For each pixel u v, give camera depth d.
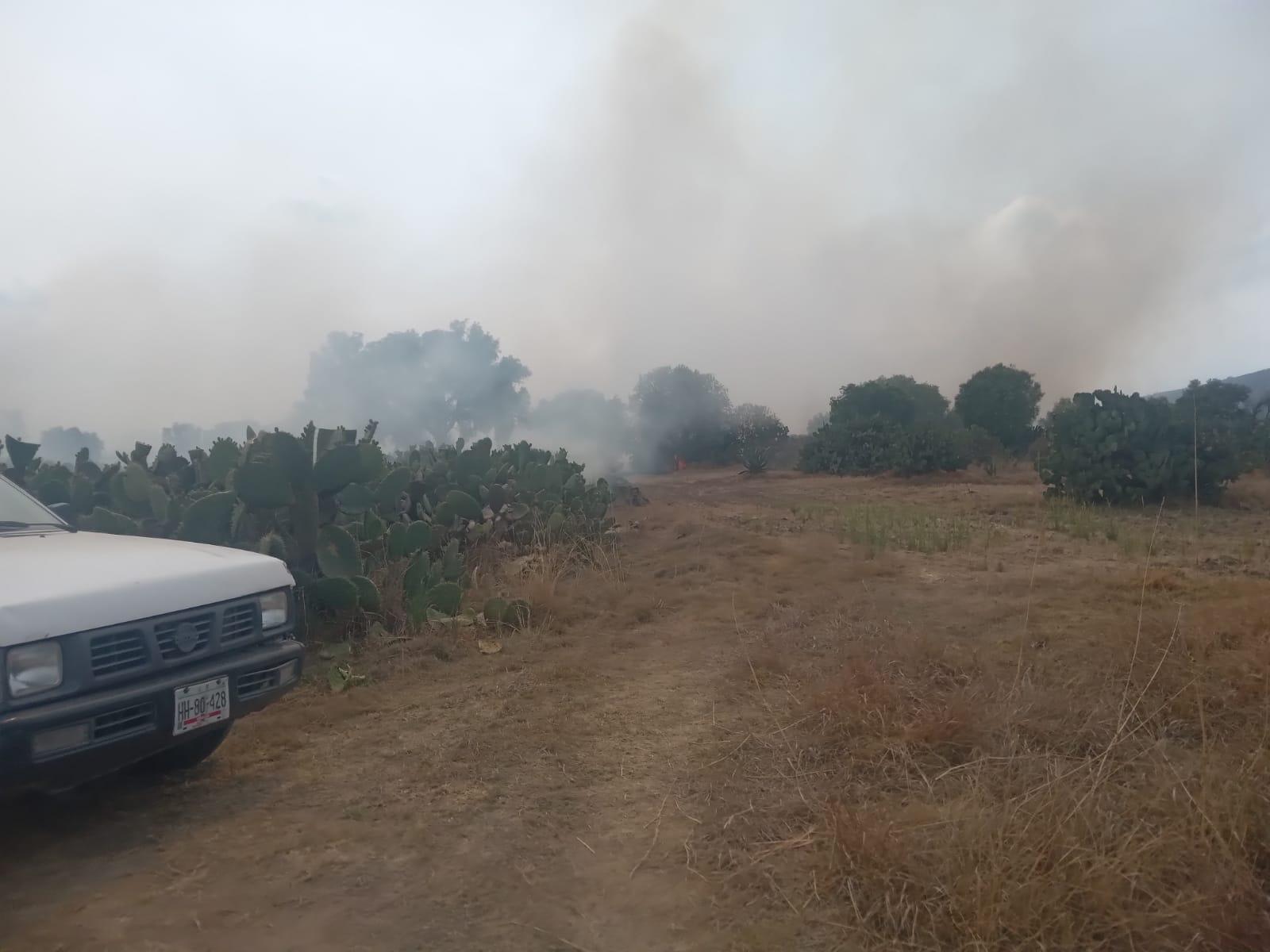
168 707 3.82
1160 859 3.12
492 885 3.46
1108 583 8.66
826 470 34.31
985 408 42.97
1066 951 2.78
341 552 7.61
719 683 5.98
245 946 3.08
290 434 7.58
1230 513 16.34
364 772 4.66
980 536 13.23
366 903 3.35
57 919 3.27
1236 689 4.96
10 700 3.36
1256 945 2.74
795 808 3.92
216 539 7.46
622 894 3.38
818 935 3.02
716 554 11.97
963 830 3.34
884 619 7.16
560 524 11.99
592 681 6.26
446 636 7.53
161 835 3.96
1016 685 4.96
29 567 3.87
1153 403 17.81
